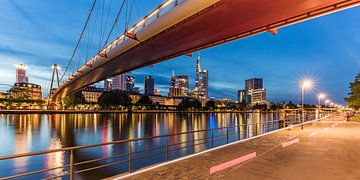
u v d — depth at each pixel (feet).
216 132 188.03
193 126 259.80
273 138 60.34
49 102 514.27
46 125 225.56
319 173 29.76
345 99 204.95
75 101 549.54
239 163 34.37
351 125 108.99
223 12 66.59
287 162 35.09
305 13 63.31
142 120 330.13
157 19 88.63
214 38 90.17
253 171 30.35
